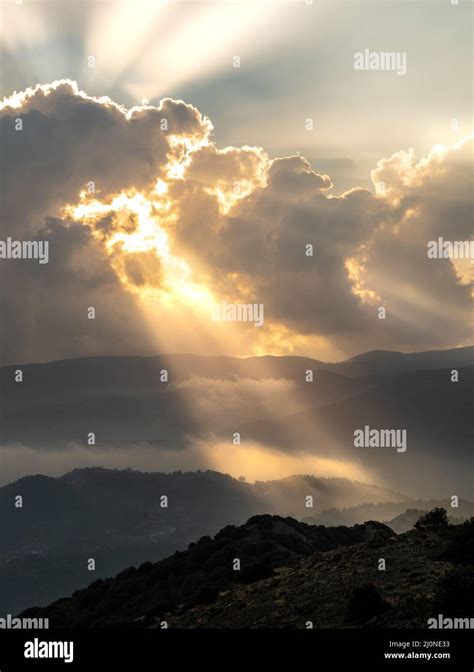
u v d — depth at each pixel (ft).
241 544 303.68
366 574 193.16
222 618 197.47
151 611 230.89
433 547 199.41
